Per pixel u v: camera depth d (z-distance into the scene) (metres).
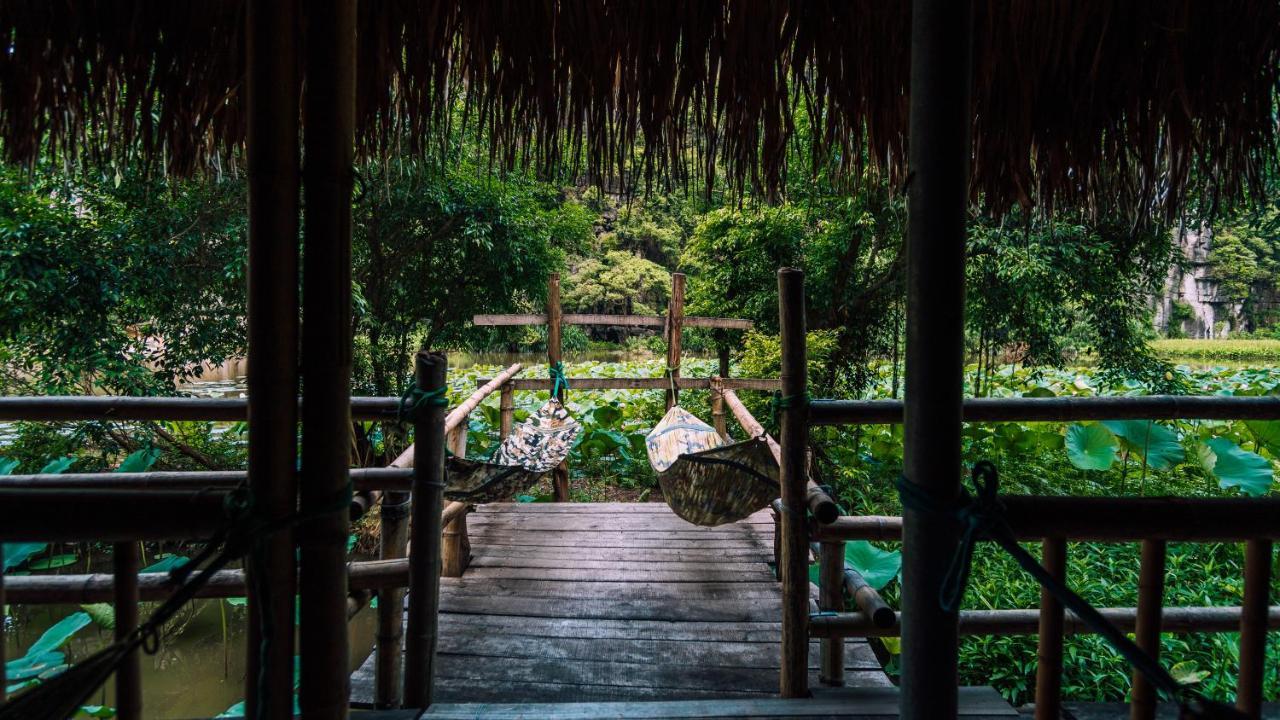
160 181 4.36
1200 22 1.48
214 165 1.50
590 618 2.51
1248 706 1.15
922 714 1.00
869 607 1.73
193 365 5.65
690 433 3.19
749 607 2.59
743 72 1.40
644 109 1.41
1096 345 5.91
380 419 1.96
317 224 0.97
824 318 6.28
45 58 1.28
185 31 1.29
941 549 0.98
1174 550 3.76
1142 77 1.53
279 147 0.94
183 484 1.63
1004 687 2.79
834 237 5.75
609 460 6.04
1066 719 1.46
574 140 1.46
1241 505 1.09
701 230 6.36
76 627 2.29
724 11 1.40
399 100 1.46
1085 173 1.64
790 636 1.75
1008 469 5.09
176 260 4.93
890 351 6.57
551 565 3.00
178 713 2.93
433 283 6.76
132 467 4.23
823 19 1.41
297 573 1.04
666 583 2.81
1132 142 1.58
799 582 1.75
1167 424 5.84
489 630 2.41
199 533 1.01
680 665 2.18
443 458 1.71
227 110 1.44
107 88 1.40
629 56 1.41
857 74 1.45
